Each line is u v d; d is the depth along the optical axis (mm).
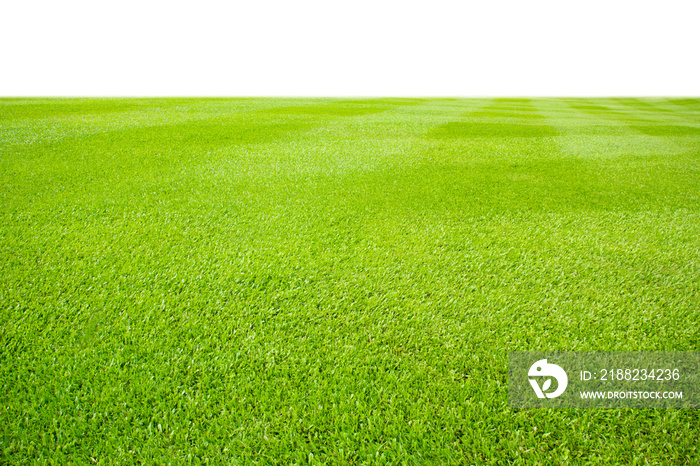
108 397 2418
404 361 2779
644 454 2102
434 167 8086
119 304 3283
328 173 7387
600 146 10703
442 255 4324
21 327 2961
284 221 5133
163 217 5133
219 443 2172
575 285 3732
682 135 13352
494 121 15883
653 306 3393
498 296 3543
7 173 6660
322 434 2240
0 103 16516
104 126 11109
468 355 2840
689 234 4910
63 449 2111
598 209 5793
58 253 4082
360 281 3766
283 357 2793
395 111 19094
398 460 2088
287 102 22125
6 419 2254
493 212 5633
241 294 3492
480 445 2180
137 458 2082
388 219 5309
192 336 2979
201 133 10992
